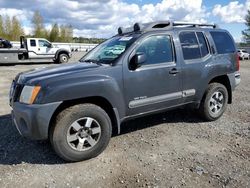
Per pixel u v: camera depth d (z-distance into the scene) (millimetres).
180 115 6141
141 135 5020
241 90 9656
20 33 56812
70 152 3920
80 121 4000
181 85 5059
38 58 20250
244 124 5676
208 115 5648
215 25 5957
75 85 3852
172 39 4969
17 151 4371
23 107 3803
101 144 4152
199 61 5301
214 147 4520
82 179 3574
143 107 4617
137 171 3758
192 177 3596
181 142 4711
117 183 3479
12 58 18906
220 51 5758
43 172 3742
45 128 3756
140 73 4488
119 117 4375
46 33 59938
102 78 4102
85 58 5129
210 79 5523
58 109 3967
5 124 5629
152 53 4703
